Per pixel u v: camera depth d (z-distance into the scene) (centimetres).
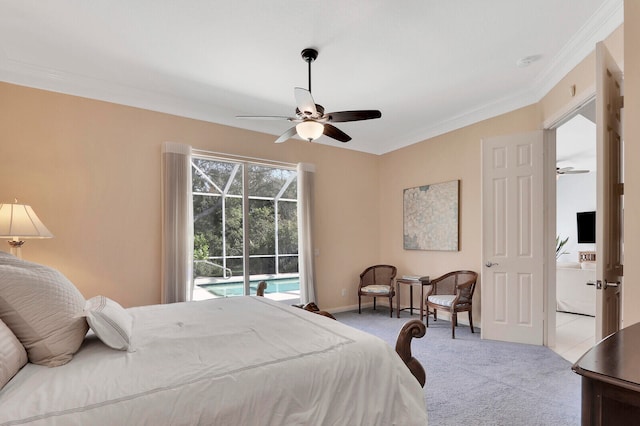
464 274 426
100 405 104
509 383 257
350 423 133
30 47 273
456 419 207
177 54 287
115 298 338
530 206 352
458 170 444
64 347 136
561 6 229
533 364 296
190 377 121
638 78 171
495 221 370
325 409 131
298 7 228
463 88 358
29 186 303
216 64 305
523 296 355
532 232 351
